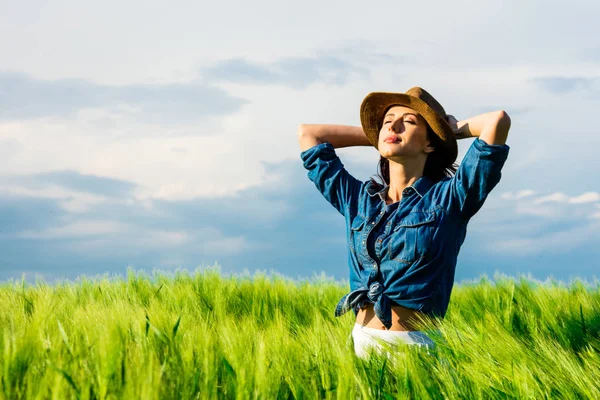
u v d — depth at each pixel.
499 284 5.52
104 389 2.05
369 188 3.16
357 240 3.01
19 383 2.20
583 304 4.62
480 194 2.83
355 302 2.94
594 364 2.83
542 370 2.67
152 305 3.37
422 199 2.95
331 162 3.32
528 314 4.47
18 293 4.61
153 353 2.28
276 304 5.10
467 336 2.97
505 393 2.45
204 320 3.97
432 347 2.84
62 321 3.21
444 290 2.93
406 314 2.90
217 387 2.27
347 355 2.56
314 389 2.46
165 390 2.06
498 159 2.76
